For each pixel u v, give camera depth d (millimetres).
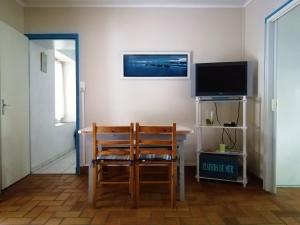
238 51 3758
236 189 3045
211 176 3324
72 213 2369
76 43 3740
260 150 3201
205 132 3799
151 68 3762
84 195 2852
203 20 3756
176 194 2816
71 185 3221
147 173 3523
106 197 2766
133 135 2547
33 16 3729
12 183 3230
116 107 3779
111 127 2508
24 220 2223
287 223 2166
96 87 3768
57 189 3062
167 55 3750
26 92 3645
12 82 3221
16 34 3342
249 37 3566
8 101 3115
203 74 3412
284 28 3031
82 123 3766
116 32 3746
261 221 2203
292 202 2631
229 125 3354
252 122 3471
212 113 3662
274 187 2934
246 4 3662
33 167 3898
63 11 3734
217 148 3725
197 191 2973
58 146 5129
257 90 3295
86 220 2229
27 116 3676
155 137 2709
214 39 3760
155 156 2594
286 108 3086
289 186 3145
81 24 3744
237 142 3768
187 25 3754
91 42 3746
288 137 3117
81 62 3760
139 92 3779
